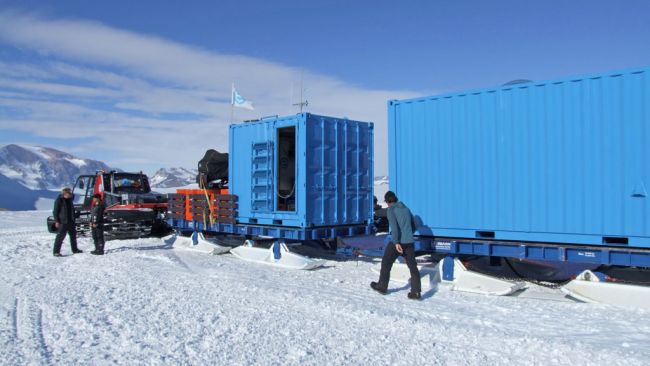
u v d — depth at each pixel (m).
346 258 10.66
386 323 5.64
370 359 4.55
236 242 12.36
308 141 9.48
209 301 6.74
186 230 13.22
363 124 10.68
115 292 7.33
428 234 8.12
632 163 6.41
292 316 5.99
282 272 9.05
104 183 16.17
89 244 13.73
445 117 7.98
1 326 5.61
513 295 7.11
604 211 6.59
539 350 4.69
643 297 6.19
